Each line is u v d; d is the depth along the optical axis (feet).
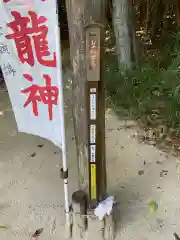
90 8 6.77
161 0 19.19
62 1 19.56
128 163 11.89
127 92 14.14
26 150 12.72
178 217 9.77
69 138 13.16
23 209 10.19
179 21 18.20
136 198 10.43
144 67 15.21
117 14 14.93
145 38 19.94
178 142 12.76
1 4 6.98
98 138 8.05
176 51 13.67
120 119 14.19
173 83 13.38
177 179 11.12
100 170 8.52
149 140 12.97
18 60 7.63
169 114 13.08
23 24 7.17
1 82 17.33
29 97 8.04
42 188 10.92
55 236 9.33
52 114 7.97
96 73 7.19
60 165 11.87
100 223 8.87
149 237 9.20
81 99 7.73
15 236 9.36
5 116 14.84
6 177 11.45
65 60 18.63
